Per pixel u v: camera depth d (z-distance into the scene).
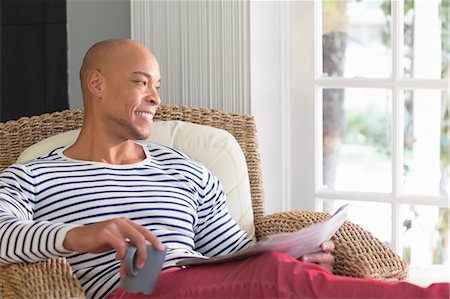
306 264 1.92
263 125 3.08
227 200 2.66
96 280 2.30
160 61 3.11
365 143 4.13
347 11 3.92
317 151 3.13
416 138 3.91
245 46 3.02
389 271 2.33
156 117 2.79
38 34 3.11
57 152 2.48
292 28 3.11
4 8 3.11
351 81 3.06
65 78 3.11
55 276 2.01
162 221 2.41
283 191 3.14
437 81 2.98
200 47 3.05
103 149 2.46
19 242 2.07
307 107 3.11
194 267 2.10
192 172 2.52
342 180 4.14
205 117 2.81
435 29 3.73
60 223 2.11
